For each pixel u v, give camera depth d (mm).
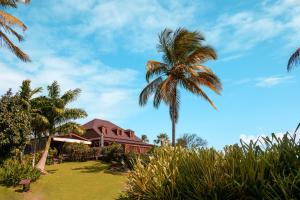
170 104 29844
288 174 5137
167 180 6637
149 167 7426
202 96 29750
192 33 29500
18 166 23562
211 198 5727
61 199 21297
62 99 29750
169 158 7289
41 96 29875
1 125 23406
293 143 5438
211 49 29500
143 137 68875
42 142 38500
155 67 30703
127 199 7676
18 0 21734
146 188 7012
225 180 5629
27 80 29078
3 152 23844
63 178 27094
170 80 29859
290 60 18234
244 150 5914
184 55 30453
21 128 24266
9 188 21766
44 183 24391
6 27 21062
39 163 29328
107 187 24609
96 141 52156
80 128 31234
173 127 29469
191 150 7207
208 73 29438
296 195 4777
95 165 34250
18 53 21406
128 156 32531
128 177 8062
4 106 23875
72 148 38406
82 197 21766
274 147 5547
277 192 5004
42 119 28766
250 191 5336
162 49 30766
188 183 6223
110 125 59000
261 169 5277
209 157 6301
